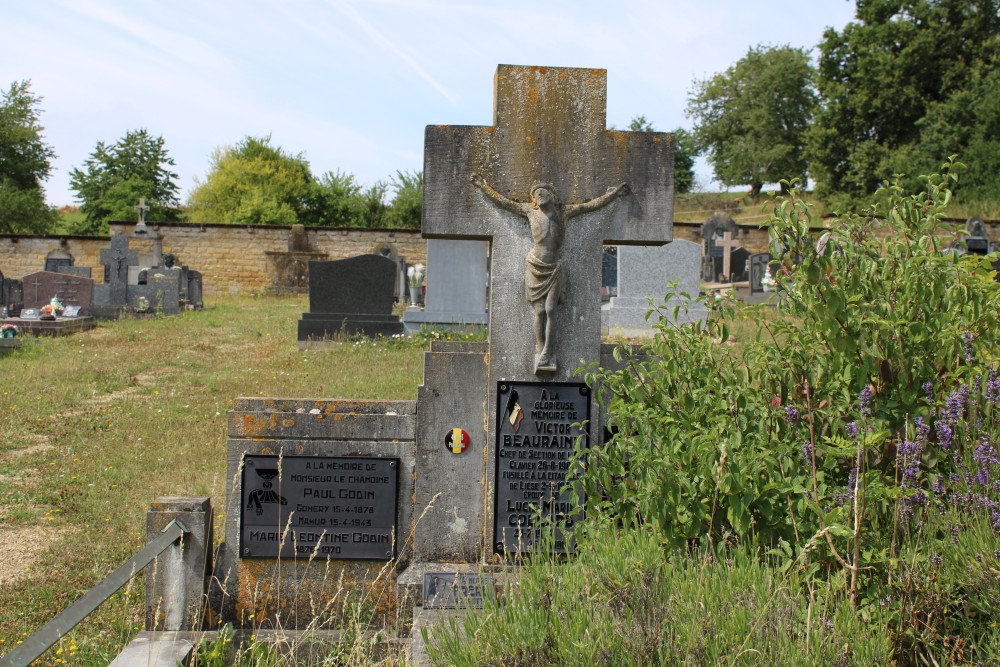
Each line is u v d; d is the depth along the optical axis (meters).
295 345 15.55
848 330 3.90
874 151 39.72
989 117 36.78
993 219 30.48
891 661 3.15
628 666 2.88
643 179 4.77
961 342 4.12
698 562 3.67
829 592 3.35
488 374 4.75
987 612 3.29
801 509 3.57
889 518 3.72
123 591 4.98
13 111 47.38
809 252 4.02
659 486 3.74
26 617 4.72
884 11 41.56
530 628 3.19
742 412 3.85
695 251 16.84
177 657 3.98
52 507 6.69
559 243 4.71
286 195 50.38
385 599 4.68
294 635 4.48
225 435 8.89
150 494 6.93
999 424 4.07
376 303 16.19
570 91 4.74
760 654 2.85
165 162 53.84
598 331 4.77
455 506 4.76
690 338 4.14
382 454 4.73
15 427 9.23
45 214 47.19
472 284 16.48
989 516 3.58
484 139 4.73
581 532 4.17
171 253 33.41
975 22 40.12
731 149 60.84
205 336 16.75
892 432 3.93
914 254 4.08
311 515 4.70
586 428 4.73
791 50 60.25
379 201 50.03
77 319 18.09
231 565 4.68
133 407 10.23
